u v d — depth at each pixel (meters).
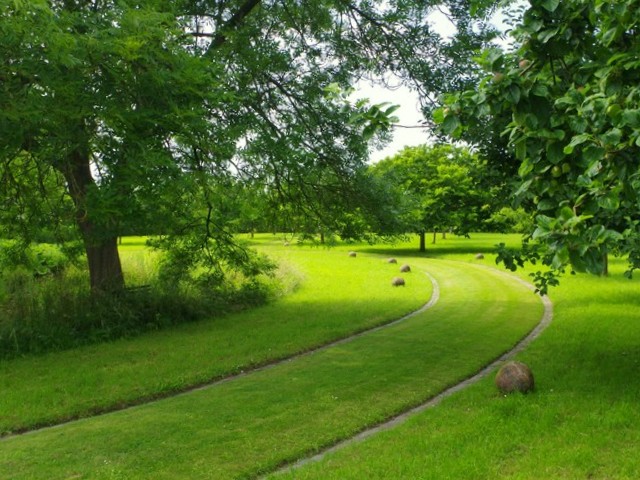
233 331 12.00
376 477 4.50
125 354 10.03
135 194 8.03
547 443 5.14
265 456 5.29
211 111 10.04
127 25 7.06
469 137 7.69
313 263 28.14
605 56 3.76
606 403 6.29
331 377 8.20
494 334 11.23
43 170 9.59
